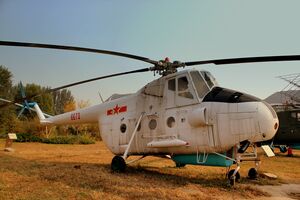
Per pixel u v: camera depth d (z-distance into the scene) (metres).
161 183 7.52
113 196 5.92
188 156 8.33
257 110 7.11
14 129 36.75
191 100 8.01
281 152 20.22
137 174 8.88
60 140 29.12
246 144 7.33
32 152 16.92
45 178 7.62
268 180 8.63
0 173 8.34
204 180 8.26
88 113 11.46
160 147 8.43
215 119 7.48
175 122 8.27
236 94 7.64
